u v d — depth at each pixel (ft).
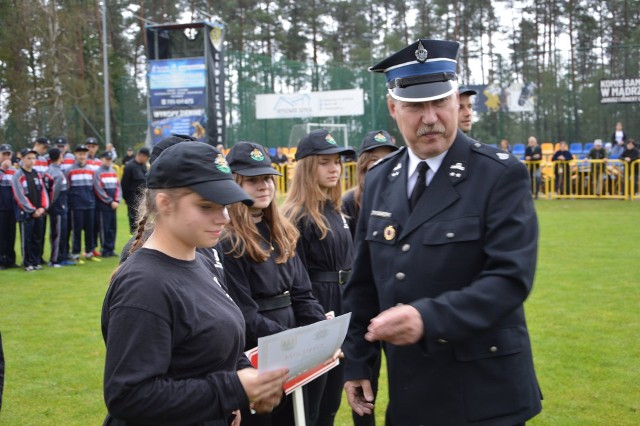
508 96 95.71
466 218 8.15
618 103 90.43
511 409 8.14
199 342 7.22
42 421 15.10
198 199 7.16
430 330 7.36
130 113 92.32
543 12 141.90
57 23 105.70
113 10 135.03
